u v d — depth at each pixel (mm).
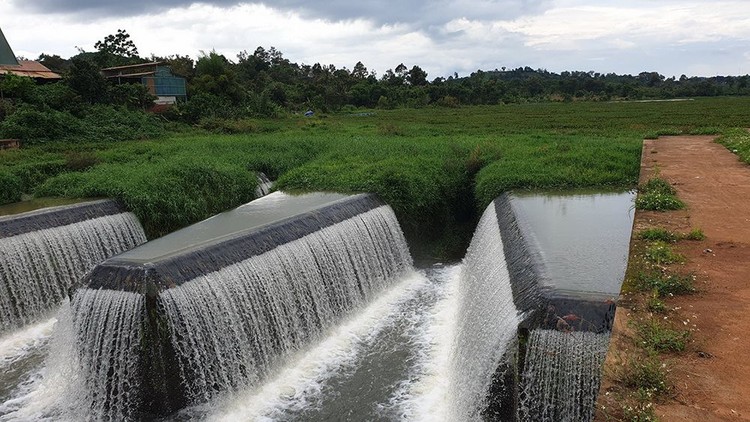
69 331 12109
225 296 11992
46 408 11555
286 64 124500
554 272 10984
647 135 32875
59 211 16641
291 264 13898
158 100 54219
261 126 48281
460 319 14484
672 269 9844
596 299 9297
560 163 23344
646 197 14852
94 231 17047
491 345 10664
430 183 22062
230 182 22516
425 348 13727
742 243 11180
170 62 71438
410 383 12219
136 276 11078
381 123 53375
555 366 8922
